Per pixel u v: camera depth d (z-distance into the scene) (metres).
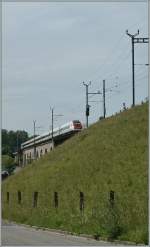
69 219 70.19
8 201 115.06
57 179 103.31
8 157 194.00
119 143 98.00
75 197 82.19
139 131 96.31
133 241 47.34
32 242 48.94
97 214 62.69
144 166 73.75
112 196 57.03
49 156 137.75
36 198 94.38
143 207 54.62
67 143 137.75
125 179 73.69
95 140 114.50
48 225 73.25
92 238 54.31
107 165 88.81
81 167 98.88
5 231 66.50
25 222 87.56
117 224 52.12
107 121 128.50
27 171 139.38
